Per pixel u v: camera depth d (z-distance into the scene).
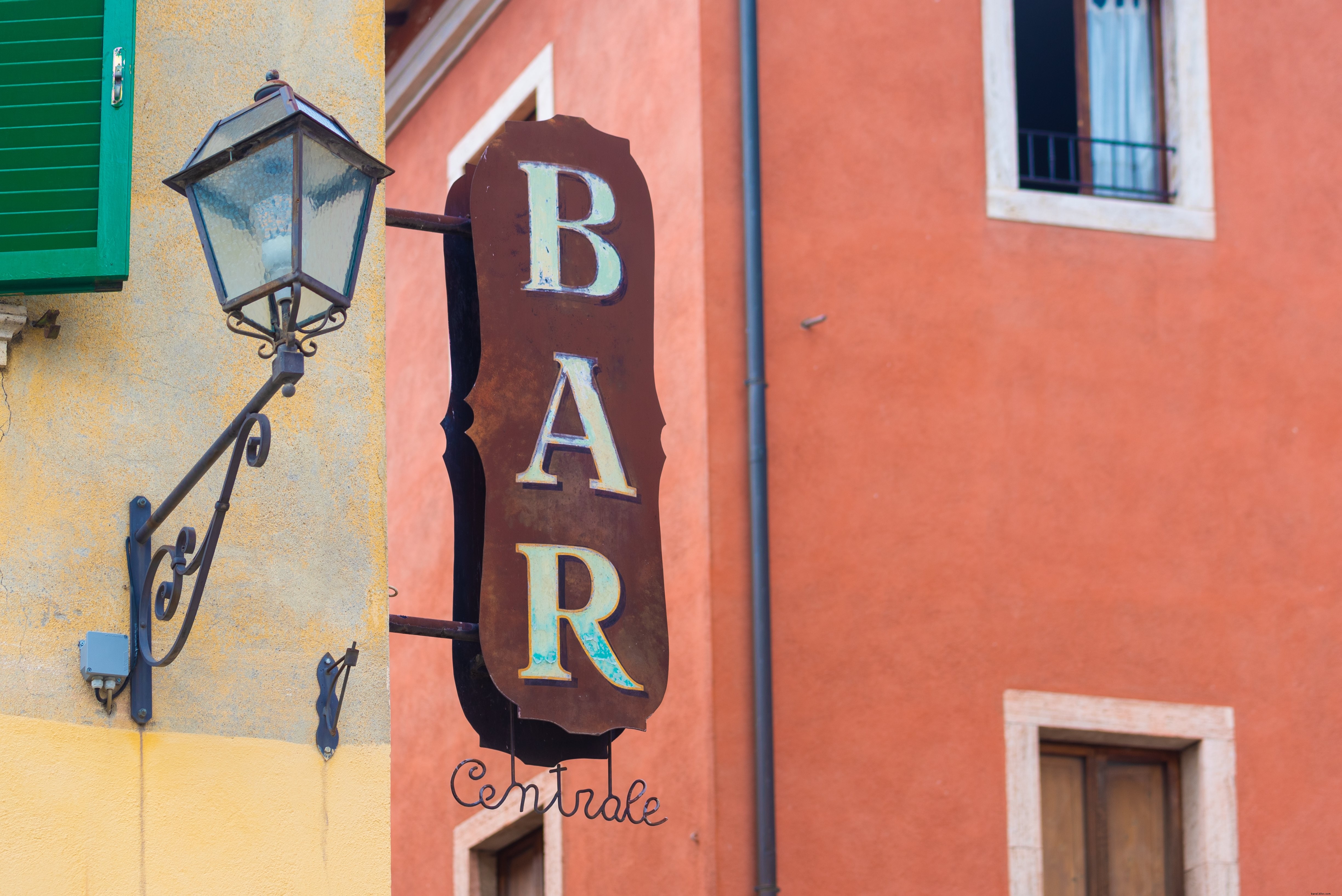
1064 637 16.80
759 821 15.67
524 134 11.82
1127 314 17.62
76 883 9.12
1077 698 16.70
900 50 17.55
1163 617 17.08
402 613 21.56
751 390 16.47
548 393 11.43
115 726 9.38
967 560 16.72
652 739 16.55
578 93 19.09
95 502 9.60
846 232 17.08
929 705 16.34
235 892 9.39
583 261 11.73
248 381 10.05
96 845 9.20
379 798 9.77
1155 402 17.52
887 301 17.03
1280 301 18.06
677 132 17.27
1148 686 16.91
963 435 16.97
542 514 11.20
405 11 22.22
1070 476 17.14
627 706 11.04
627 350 11.71
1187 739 16.89
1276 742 17.08
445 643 20.55
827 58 17.36
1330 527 17.72
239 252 8.36
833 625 16.27
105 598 9.50
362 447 10.23
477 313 11.83
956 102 17.59
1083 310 17.52
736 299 16.69
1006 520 16.89
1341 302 18.23
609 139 12.06
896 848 15.99
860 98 17.38
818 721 16.06
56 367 9.70
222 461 9.91
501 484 11.16
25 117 9.66
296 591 9.91
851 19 17.50
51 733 9.25
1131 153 18.34
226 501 8.65
